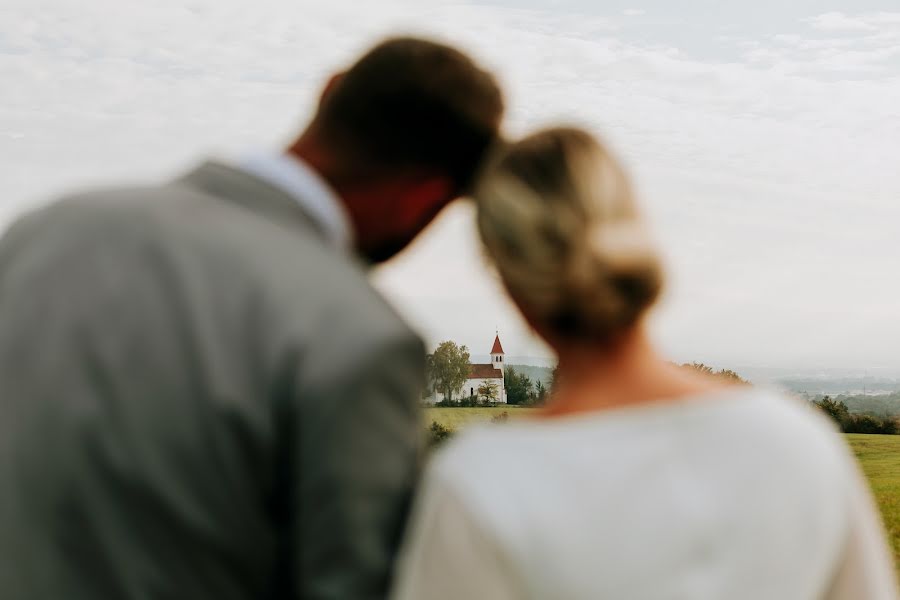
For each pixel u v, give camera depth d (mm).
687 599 1373
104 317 1749
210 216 1844
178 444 1654
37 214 1988
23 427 1724
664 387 1506
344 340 1661
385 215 2045
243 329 1696
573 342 1518
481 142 1989
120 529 1658
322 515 1618
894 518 26109
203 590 1666
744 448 1444
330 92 2047
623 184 1549
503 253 1510
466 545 1390
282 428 1650
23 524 1684
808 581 1447
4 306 1849
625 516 1389
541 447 1428
